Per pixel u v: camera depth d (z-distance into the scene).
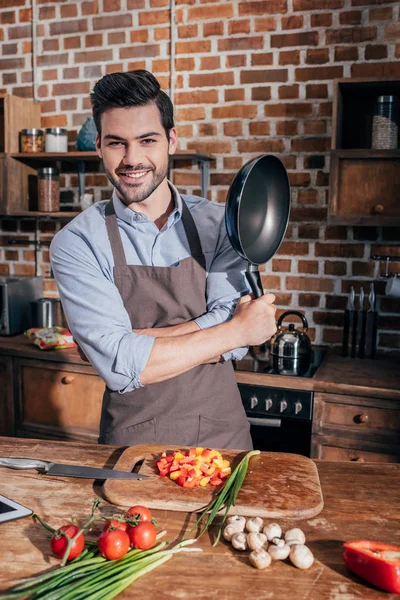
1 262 3.32
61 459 1.30
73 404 2.63
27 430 2.73
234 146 2.84
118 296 1.55
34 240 3.29
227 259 1.64
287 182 1.53
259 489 1.13
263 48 2.74
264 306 1.42
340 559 0.93
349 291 2.71
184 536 0.99
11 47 3.23
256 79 2.77
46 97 3.19
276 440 2.40
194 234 1.63
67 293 1.54
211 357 1.43
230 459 1.28
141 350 1.41
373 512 1.08
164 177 1.49
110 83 1.38
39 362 2.66
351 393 2.13
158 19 2.91
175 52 2.89
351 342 2.68
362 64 2.60
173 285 1.60
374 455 2.14
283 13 2.69
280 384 2.21
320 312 2.77
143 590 0.84
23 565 0.90
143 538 0.92
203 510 1.07
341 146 2.62
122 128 1.39
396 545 0.97
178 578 0.87
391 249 2.64
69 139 3.18
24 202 3.12
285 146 2.75
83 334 1.50
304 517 1.05
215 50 2.82
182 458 1.21
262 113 2.77
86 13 3.05
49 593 0.80
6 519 1.02
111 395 1.63
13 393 2.74
